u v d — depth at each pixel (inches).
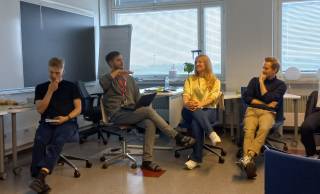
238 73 214.7
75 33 217.8
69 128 132.0
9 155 165.8
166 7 240.4
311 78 203.8
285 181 54.3
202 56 156.9
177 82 231.0
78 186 124.7
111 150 171.6
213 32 231.6
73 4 215.9
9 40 166.7
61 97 136.1
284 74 206.7
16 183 130.3
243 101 159.8
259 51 209.5
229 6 213.5
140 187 122.9
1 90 162.7
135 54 251.8
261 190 117.9
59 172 141.2
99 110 188.2
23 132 175.2
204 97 151.2
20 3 173.3
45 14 190.9
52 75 133.0
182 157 161.6
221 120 215.6
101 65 239.0
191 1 233.6
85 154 169.5
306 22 210.4
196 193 116.5
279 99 147.4
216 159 157.0
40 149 128.3
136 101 156.8
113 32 237.8
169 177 133.4
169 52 244.2
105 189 121.3
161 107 209.6
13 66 169.5
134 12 250.4
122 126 148.3
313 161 50.9
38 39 186.1
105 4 252.7
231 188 120.5
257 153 136.1
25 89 177.5
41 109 133.4
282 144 182.5
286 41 215.3
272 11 207.0
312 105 143.4
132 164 147.3
